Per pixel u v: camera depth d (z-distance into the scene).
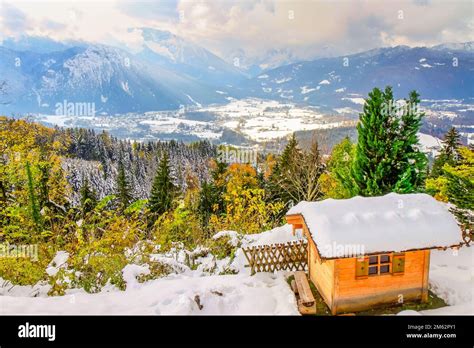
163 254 17.34
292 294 12.99
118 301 12.05
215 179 49.81
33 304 11.52
